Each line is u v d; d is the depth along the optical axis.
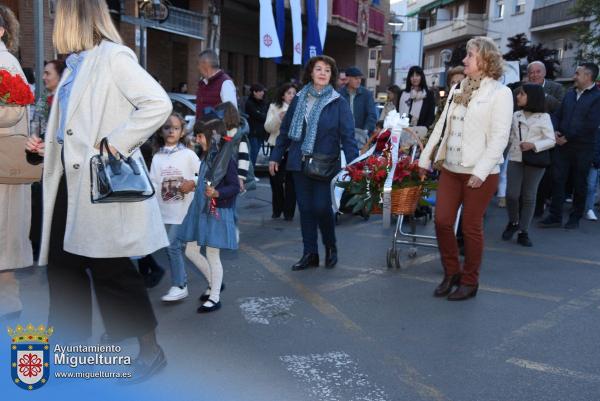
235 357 3.87
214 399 3.30
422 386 3.54
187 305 4.85
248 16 23.09
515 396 3.45
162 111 3.02
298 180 5.84
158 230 3.34
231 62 24.72
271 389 3.44
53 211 3.26
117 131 2.97
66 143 3.10
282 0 17.30
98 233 3.11
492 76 4.89
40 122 5.50
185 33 17.17
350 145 5.66
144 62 10.48
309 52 19.23
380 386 3.53
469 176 5.00
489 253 6.89
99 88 3.06
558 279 5.91
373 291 5.33
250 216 8.62
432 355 4.00
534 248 7.22
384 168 5.61
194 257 4.88
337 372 3.69
